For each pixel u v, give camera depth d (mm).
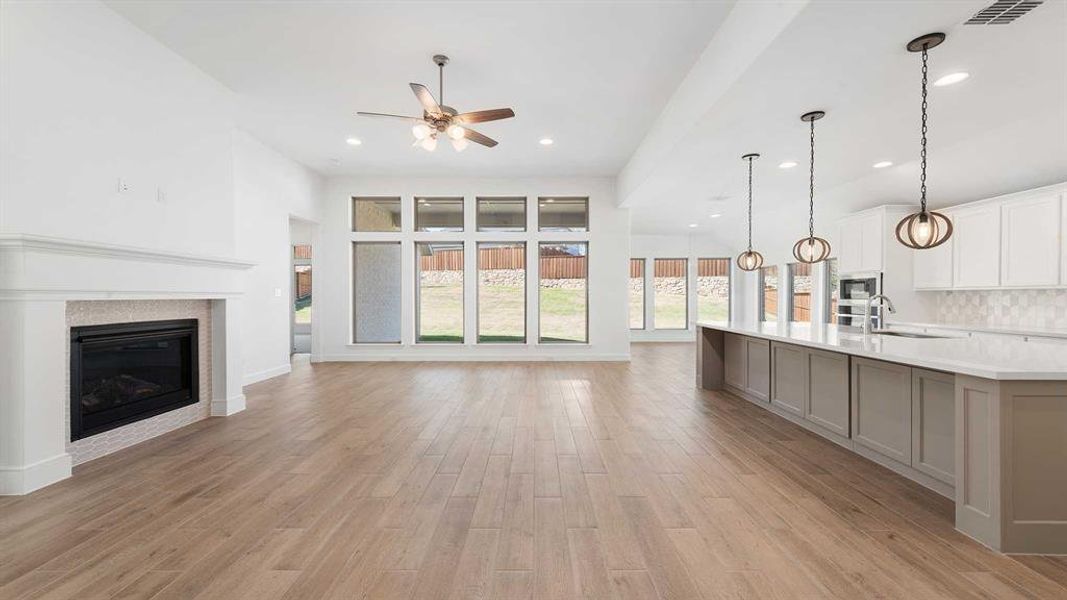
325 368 7086
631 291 11352
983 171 4863
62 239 2713
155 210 3578
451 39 3572
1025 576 1826
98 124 3115
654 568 1892
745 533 2172
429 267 8117
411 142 5992
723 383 5527
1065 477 1992
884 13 2314
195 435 3732
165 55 3666
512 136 5730
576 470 2967
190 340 4090
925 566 1898
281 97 4621
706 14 3211
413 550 2027
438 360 7863
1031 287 4562
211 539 2121
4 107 2586
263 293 6133
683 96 4219
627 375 6500
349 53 3787
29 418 2648
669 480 2805
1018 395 1991
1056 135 4004
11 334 2602
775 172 5590
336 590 1749
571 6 3146
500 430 3850
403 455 3248
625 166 7090
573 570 1878
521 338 8039
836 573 1854
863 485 2727
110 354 3373
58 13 2848
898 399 2881
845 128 4055
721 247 11312
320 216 7668
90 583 1790
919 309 5988
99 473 2922
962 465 2170
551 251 8133
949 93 3344
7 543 2082
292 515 2357
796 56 2764
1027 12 2311
